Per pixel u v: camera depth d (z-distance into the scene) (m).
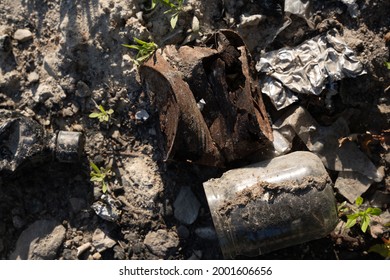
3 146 0.48
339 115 0.49
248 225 0.43
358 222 0.48
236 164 0.48
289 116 0.48
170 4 0.47
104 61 0.50
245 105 0.44
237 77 0.45
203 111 0.46
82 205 0.51
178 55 0.46
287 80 0.48
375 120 0.49
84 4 0.49
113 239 0.51
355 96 0.48
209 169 0.49
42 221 0.52
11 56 0.52
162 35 0.49
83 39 0.49
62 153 0.49
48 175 0.52
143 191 0.50
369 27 0.48
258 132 0.44
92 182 0.51
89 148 0.51
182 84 0.44
